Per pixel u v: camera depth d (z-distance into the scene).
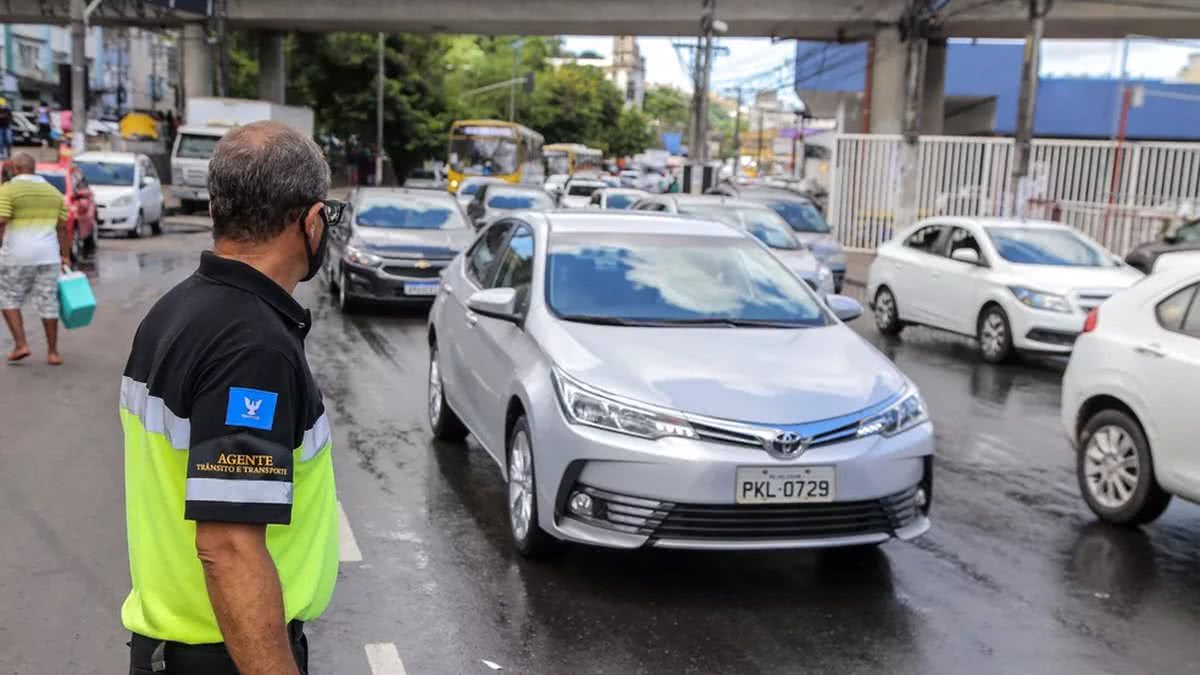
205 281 2.03
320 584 2.16
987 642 4.62
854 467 4.86
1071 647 4.60
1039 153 23.88
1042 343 11.75
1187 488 5.77
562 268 6.15
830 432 4.90
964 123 44.84
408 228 14.81
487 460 7.25
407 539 5.64
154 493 2.01
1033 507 6.67
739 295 6.20
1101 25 31.08
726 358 5.31
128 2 38.84
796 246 14.09
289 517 1.94
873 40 33.22
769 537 4.83
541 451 5.07
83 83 27.45
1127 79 39.75
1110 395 6.31
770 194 18.50
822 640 4.57
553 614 4.74
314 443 2.10
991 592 5.19
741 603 4.94
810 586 5.18
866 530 4.98
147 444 2.01
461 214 15.63
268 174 2.05
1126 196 23.17
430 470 6.96
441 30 39.09
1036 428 8.98
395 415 8.48
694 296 6.10
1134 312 6.34
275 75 43.19
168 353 1.96
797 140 62.88
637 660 4.32
